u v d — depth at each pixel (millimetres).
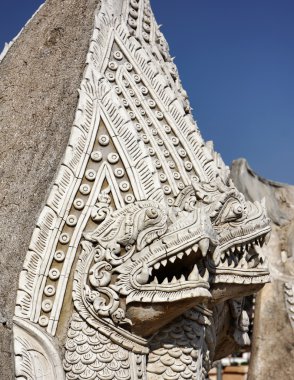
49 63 4113
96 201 3451
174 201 3703
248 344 4418
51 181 3535
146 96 3939
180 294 3277
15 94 4117
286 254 5246
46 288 3283
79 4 4277
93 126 3580
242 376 8867
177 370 3461
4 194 3691
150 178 3549
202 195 3738
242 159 5551
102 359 3227
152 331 3393
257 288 3824
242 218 3766
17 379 3107
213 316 3889
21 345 3160
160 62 4312
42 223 3354
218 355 4441
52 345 3174
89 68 3740
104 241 3330
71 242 3359
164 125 3893
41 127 3834
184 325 3551
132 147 3586
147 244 3324
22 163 3752
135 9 4383
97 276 3271
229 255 3705
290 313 4918
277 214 5441
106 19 4047
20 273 3291
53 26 4293
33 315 3230
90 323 3242
